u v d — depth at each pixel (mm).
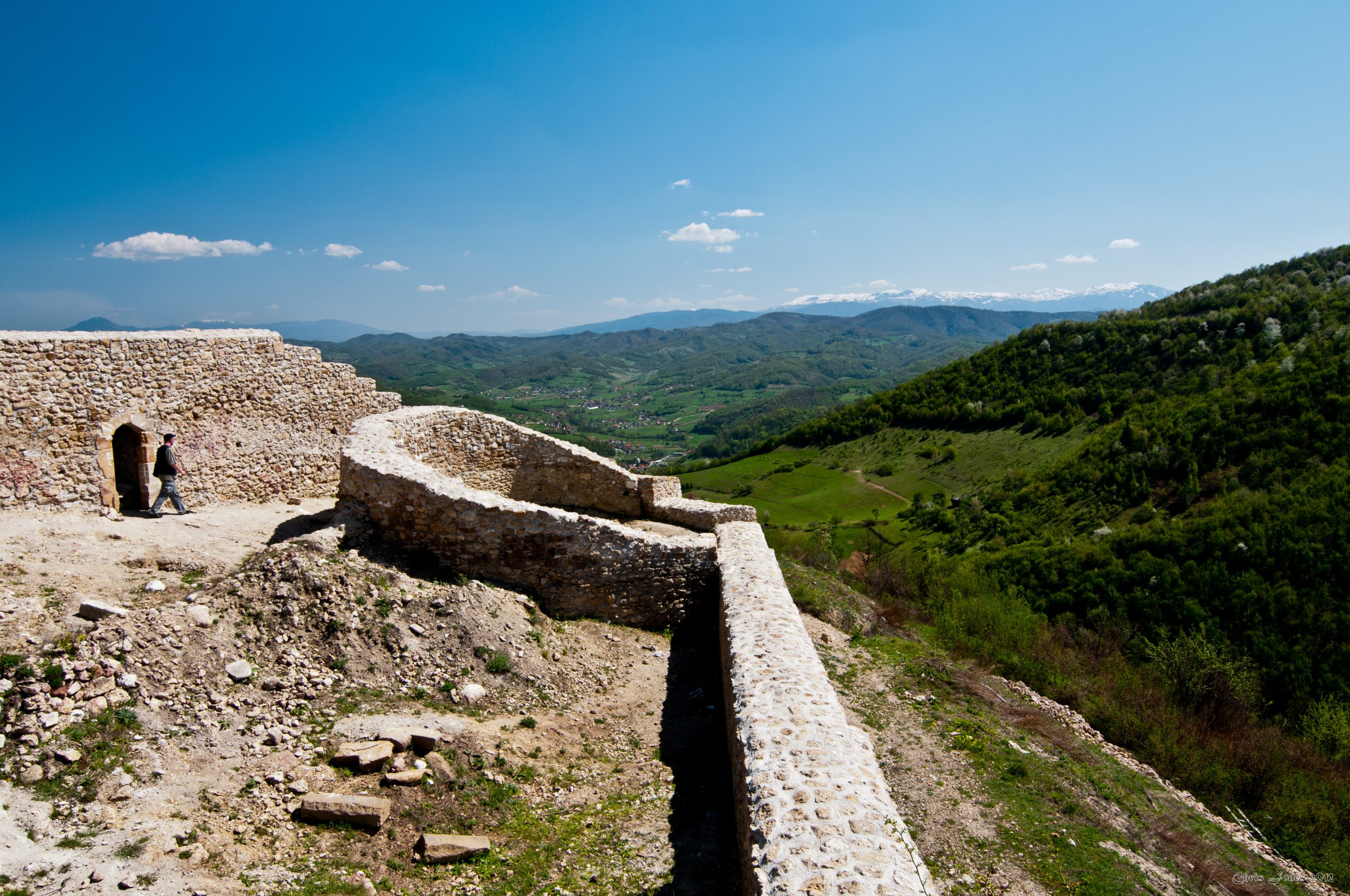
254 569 8562
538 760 7551
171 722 6453
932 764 10055
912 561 37031
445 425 15305
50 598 7938
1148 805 10766
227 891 4934
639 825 6852
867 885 4359
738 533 13328
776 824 5012
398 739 6914
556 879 6012
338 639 8164
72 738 5887
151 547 10211
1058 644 18969
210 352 13328
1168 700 16656
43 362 10930
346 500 11023
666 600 11672
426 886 5652
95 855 4895
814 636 13961
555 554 10812
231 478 13766
